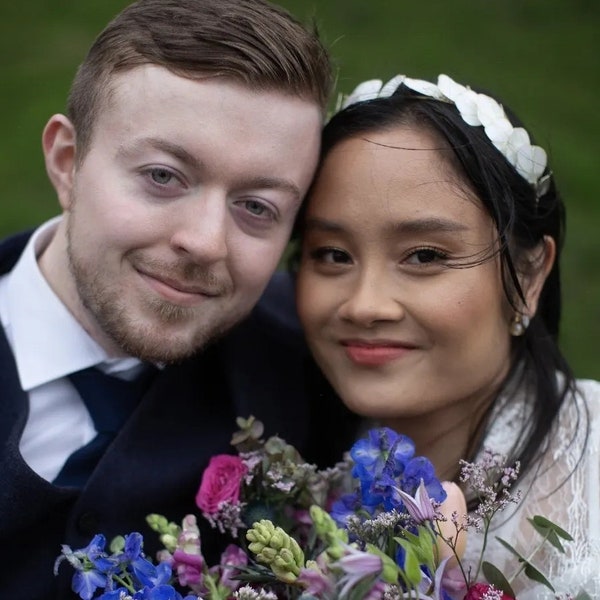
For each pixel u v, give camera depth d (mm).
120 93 2090
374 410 2203
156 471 2256
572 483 2193
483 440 2301
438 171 2117
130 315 2129
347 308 2164
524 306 2271
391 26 7074
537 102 6367
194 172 2055
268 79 2061
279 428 2395
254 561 1997
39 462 2277
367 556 1626
